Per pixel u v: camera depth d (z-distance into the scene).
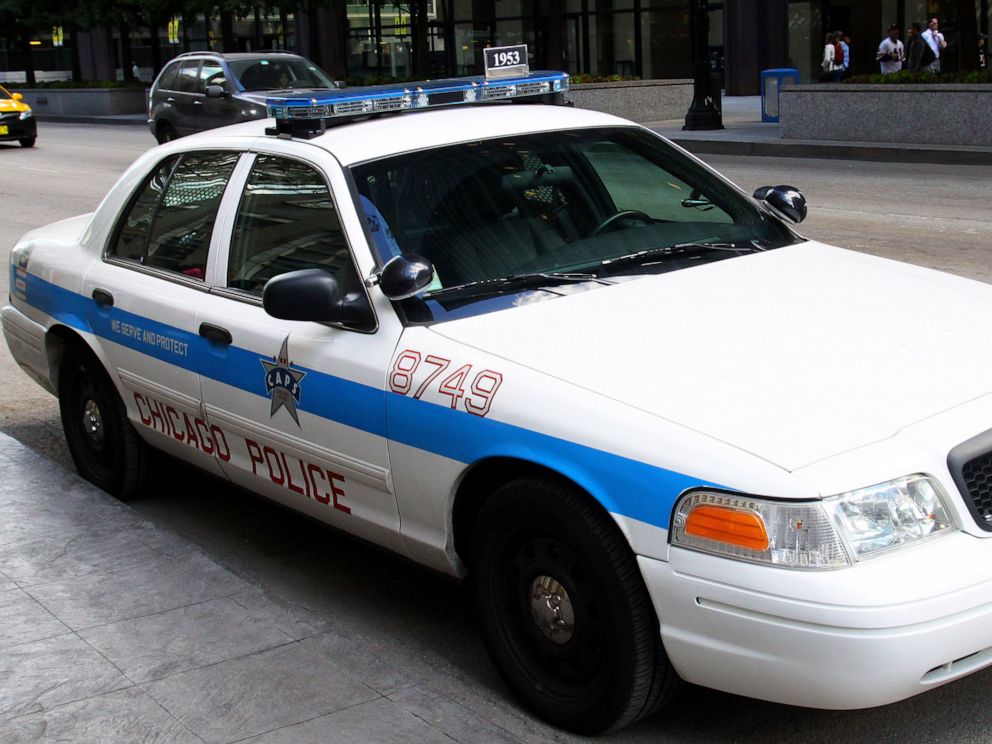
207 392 4.61
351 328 4.00
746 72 31.05
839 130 19.30
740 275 4.18
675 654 3.12
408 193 4.25
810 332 3.66
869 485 2.95
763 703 3.60
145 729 3.42
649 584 3.12
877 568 2.90
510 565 3.57
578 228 4.37
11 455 5.92
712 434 3.11
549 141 4.65
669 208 4.62
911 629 2.85
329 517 4.23
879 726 3.45
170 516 5.46
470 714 3.46
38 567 4.61
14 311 6.03
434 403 3.63
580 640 3.39
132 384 5.12
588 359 3.52
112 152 25.05
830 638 2.86
